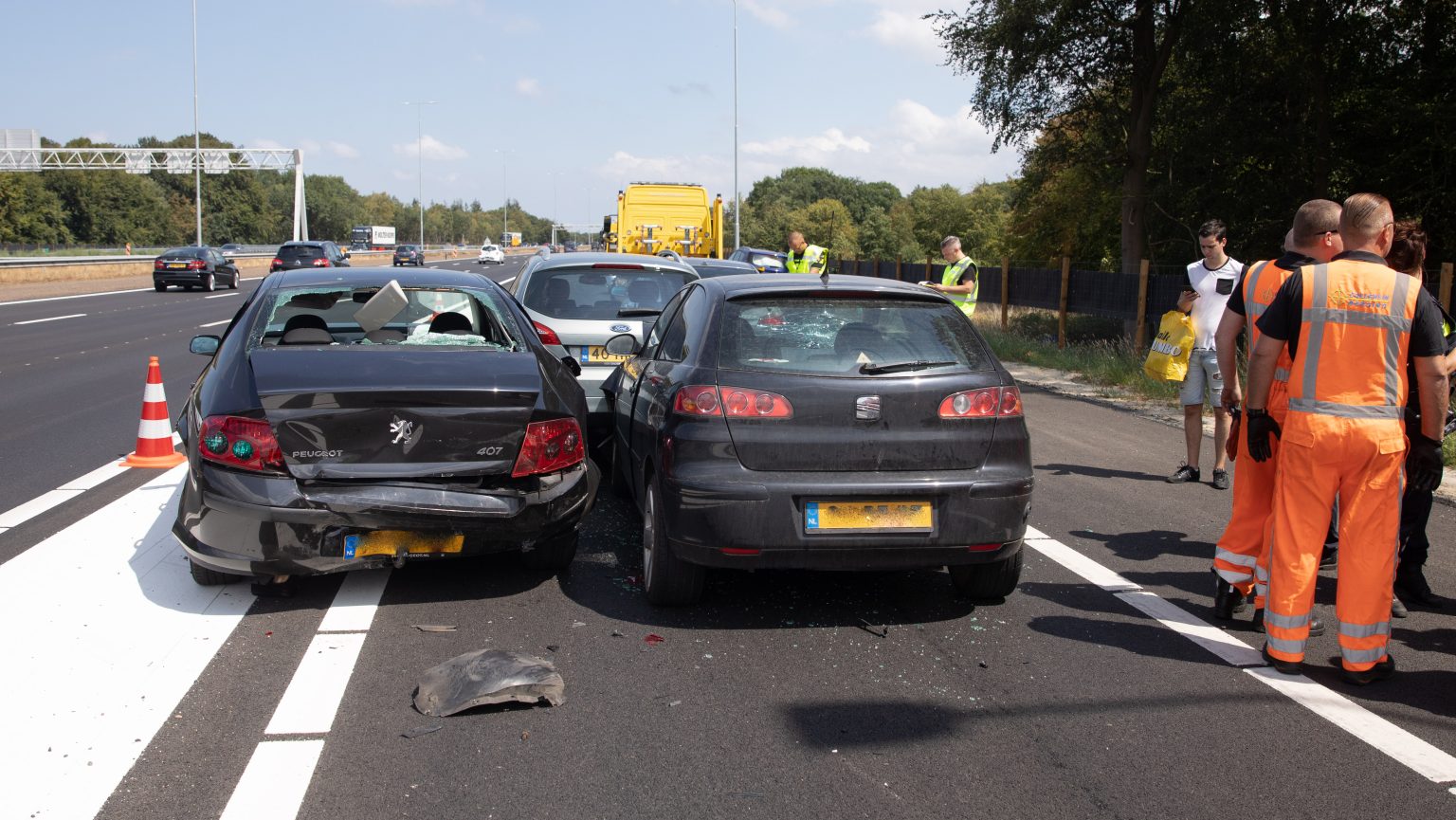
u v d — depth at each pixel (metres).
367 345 5.35
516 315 5.96
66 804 3.07
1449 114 18.03
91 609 4.76
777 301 4.91
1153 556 5.91
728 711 3.79
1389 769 3.40
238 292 36.66
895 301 4.98
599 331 8.37
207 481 4.54
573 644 4.45
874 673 4.17
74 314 25.62
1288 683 4.12
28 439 9.16
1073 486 7.73
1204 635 4.66
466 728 3.62
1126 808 3.13
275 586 4.98
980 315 23.30
